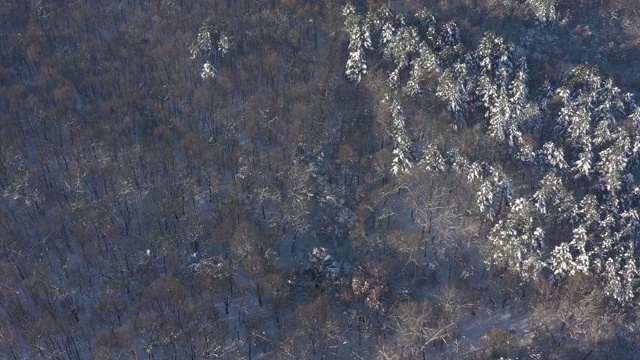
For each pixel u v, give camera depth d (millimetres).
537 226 83875
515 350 74875
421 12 110625
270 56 105188
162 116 95125
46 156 89750
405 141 88062
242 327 76000
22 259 77562
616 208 83938
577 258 77625
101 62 105312
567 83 102312
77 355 70688
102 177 86688
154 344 70500
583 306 75750
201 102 96750
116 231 81438
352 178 91188
